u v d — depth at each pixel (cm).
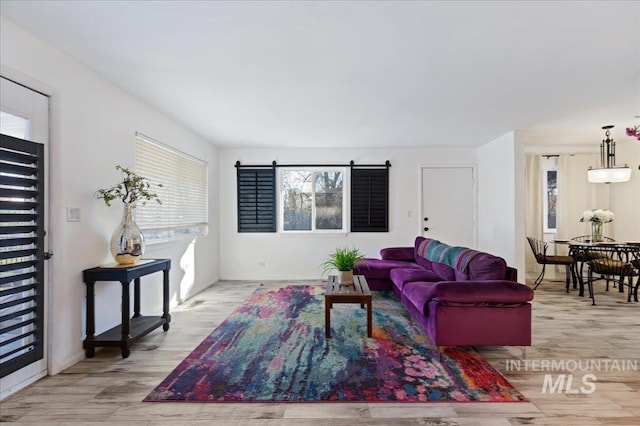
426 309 274
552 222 606
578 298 460
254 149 598
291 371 242
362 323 346
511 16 201
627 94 335
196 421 184
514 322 251
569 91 327
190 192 481
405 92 329
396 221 597
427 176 598
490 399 205
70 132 257
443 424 181
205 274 530
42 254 228
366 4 189
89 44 236
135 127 344
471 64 267
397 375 235
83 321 268
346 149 599
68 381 229
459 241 596
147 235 374
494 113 399
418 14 199
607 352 276
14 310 215
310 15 200
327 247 598
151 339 307
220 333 321
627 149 560
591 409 196
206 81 301
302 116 409
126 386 222
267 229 593
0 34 204
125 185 295
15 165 210
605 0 185
